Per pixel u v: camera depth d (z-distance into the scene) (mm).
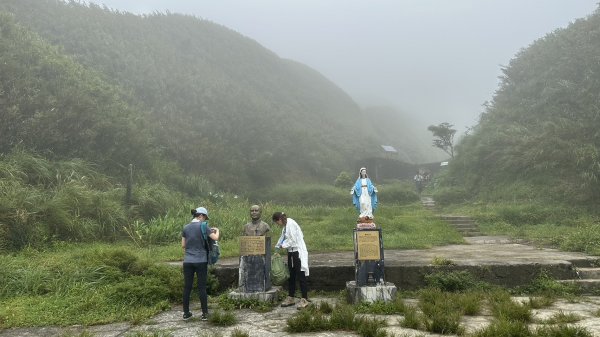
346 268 7668
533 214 14773
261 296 6484
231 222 13664
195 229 5875
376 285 6379
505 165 19750
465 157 23562
